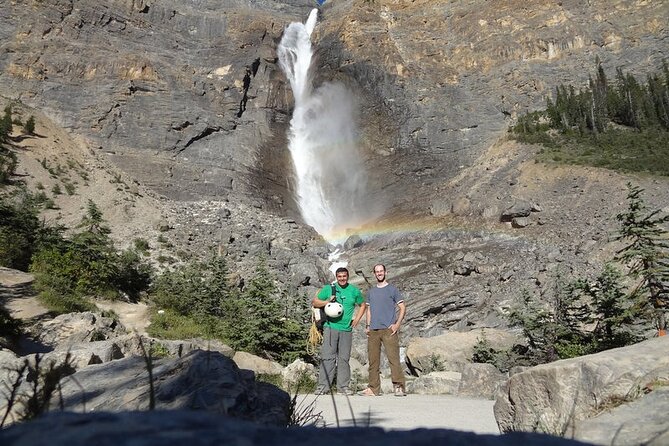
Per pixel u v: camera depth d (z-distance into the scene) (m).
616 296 11.43
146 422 1.08
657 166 43.28
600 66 63.28
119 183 46.91
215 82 68.56
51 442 0.88
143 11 72.31
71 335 11.39
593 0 75.62
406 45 78.69
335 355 7.50
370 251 43.06
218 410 2.39
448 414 5.60
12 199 34.03
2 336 10.27
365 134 66.88
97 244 24.72
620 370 3.05
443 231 44.16
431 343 17.05
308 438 1.16
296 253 41.84
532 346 13.09
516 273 32.50
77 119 56.53
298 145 66.38
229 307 21.62
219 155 60.00
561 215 40.69
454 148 63.09
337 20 84.00
